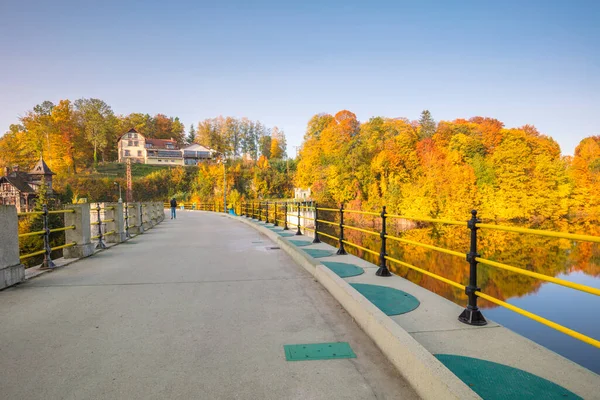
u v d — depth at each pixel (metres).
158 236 15.69
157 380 3.07
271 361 3.43
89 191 89.06
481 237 51.44
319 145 90.69
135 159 117.06
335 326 4.36
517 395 2.75
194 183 100.50
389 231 57.44
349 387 2.97
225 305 5.21
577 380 2.98
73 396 2.83
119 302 5.36
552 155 68.19
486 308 26.16
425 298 5.38
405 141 75.12
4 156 100.62
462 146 70.12
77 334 4.11
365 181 72.62
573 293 29.55
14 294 5.81
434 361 2.84
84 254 9.53
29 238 39.84
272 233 13.84
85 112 117.88
